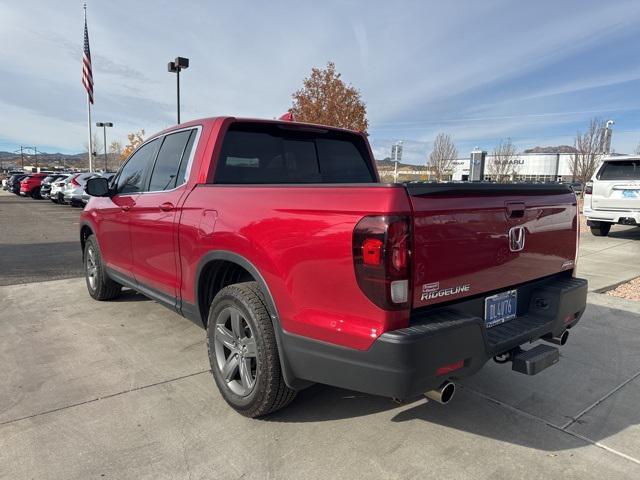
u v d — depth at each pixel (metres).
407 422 3.05
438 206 2.39
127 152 47.91
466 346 2.41
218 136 3.61
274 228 2.70
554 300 3.08
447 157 44.22
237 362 3.09
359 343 2.32
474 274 2.64
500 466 2.62
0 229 13.80
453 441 2.85
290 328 2.65
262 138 3.86
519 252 2.94
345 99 19.73
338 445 2.79
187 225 3.47
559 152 57.78
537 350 2.88
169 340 4.39
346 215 2.36
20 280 6.84
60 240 11.40
